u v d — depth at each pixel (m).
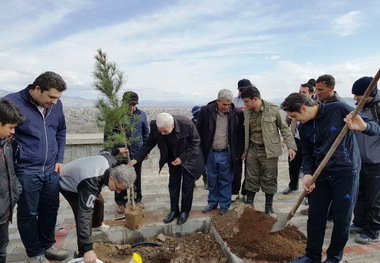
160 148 3.97
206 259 3.43
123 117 4.04
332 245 2.96
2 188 2.50
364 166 3.45
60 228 4.15
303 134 2.98
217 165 4.41
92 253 2.73
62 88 2.88
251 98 4.08
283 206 4.84
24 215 3.06
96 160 3.02
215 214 4.38
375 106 3.29
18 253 3.52
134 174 2.80
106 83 3.94
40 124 3.01
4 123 2.31
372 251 3.33
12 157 2.71
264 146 4.27
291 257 3.16
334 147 2.64
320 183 2.92
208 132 4.33
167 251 3.64
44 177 3.11
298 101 2.74
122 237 3.89
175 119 3.86
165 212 4.59
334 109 2.75
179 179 4.14
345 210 2.79
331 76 3.81
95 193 2.85
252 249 3.32
